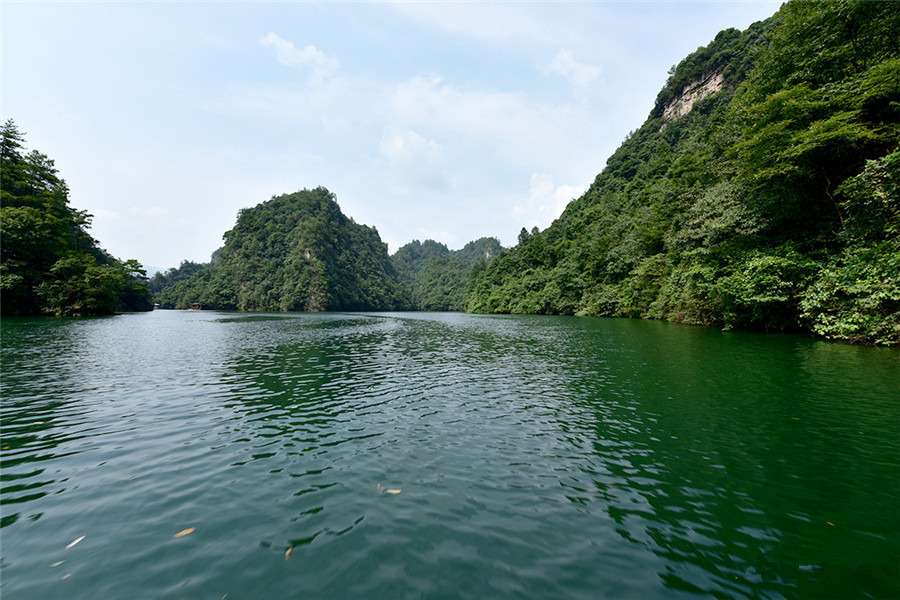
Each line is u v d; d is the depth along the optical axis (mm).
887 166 15148
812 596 3143
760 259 20641
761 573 3449
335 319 58969
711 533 4090
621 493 4988
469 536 4035
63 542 3908
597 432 7277
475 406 9141
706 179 33562
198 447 6668
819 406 8555
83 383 11867
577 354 16828
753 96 23797
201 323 45562
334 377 12773
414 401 9633
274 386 11445
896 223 15391
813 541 3928
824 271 17609
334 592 3191
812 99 19391
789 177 20047
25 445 6762
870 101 17719
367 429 7570
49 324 37406
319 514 4480
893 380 10664
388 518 4387
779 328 22859
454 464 5914
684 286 31031
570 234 84625
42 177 61469
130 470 5727
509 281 89938
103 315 59188
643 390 10320
